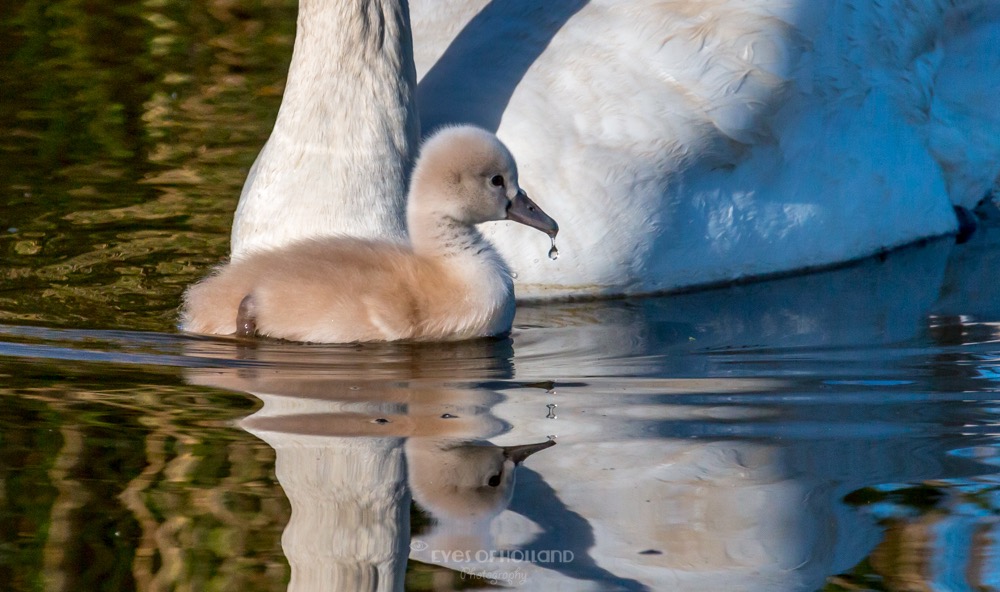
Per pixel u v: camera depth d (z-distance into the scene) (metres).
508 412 8.85
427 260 10.83
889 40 13.11
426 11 12.91
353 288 10.50
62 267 12.03
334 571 6.85
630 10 12.34
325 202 11.23
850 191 12.79
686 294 12.12
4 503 7.46
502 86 12.02
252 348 10.27
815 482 7.82
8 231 12.81
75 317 10.88
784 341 10.60
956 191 14.12
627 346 10.50
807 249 12.59
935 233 13.64
